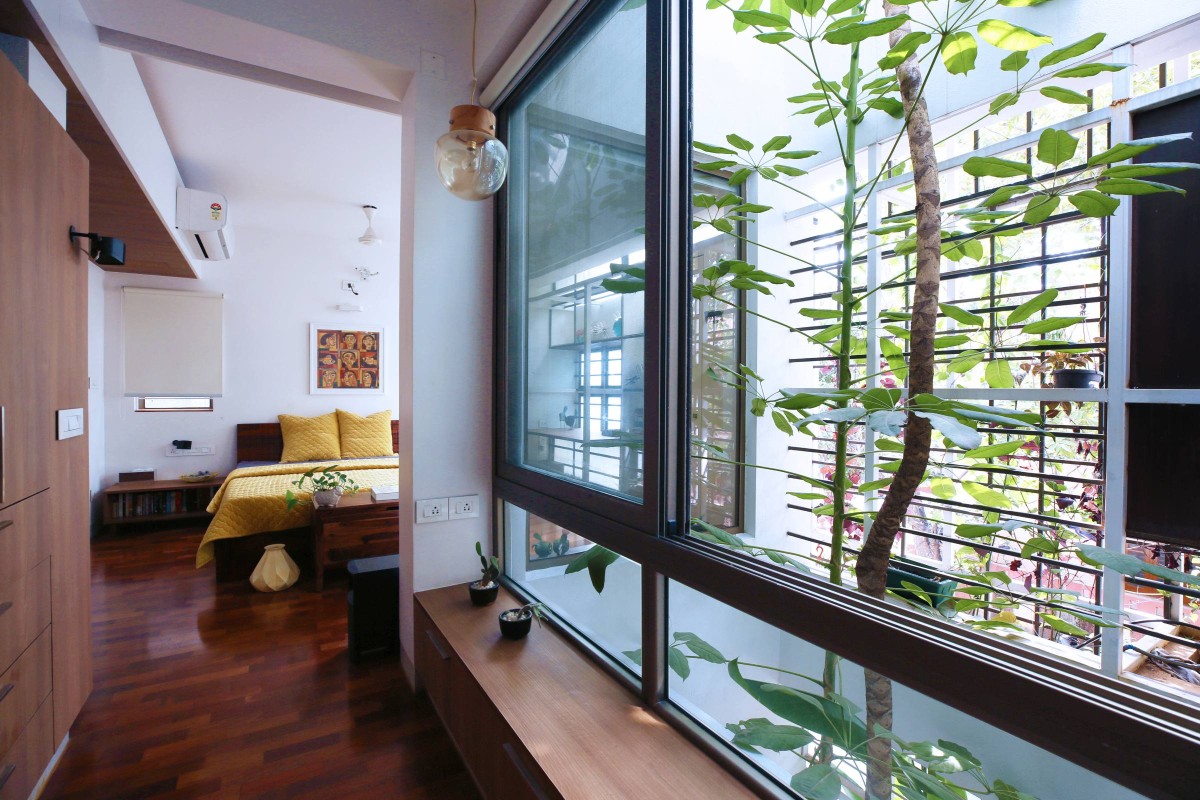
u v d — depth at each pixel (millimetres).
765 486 2537
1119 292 1433
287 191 4465
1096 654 1487
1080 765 660
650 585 1402
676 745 1265
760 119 2461
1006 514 1721
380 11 2043
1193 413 1329
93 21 1908
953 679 788
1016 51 994
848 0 992
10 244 1453
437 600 2113
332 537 3580
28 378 1549
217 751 1836
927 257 1075
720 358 2564
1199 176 1315
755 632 1982
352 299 6031
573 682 1535
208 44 1960
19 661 1487
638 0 1502
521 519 2229
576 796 1093
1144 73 1556
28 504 1548
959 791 1104
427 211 2158
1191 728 604
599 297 1677
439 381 2205
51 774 1718
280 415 5629
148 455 5234
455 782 1696
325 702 2139
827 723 1214
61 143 1747
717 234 2500
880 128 2064
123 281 5121
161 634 2799
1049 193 1022
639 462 1502
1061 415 1658
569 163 1833
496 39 2002
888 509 1119
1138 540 1418
